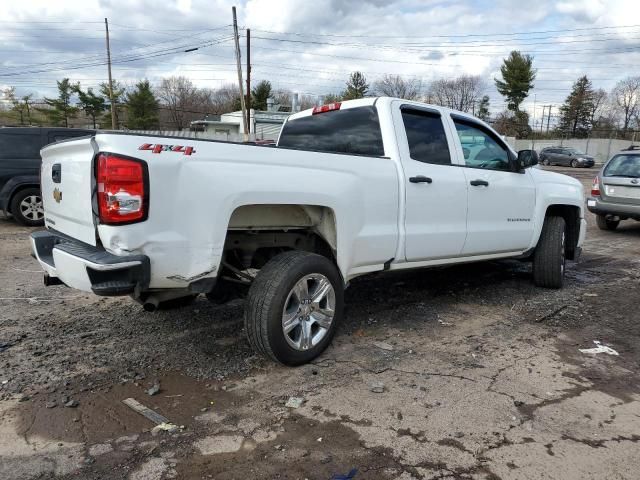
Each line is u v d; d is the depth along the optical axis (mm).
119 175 2910
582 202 6551
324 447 2816
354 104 4750
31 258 7316
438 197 4629
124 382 3510
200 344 4176
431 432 2973
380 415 3148
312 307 3834
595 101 81062
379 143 4477
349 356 4023
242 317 4793
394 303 5426
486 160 5359
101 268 2898
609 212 10766
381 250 4230
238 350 4078
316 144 5066
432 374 3730
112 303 5184
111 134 2990
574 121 80875
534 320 4973
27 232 9492
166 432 2926
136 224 2969
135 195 2941
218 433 2930
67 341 4188
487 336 4527
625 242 9883
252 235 3965
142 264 2994
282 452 2768
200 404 3246
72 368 3703
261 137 36781
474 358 4039
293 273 3592
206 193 3172
